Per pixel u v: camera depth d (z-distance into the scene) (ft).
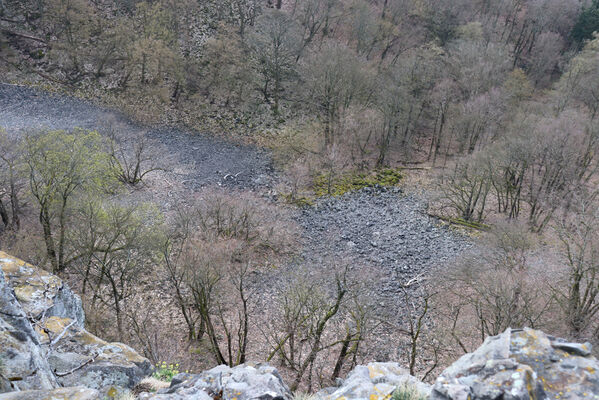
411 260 174.70
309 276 161.17
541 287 129.80
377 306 149.48
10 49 278.05
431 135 280.92
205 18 318.04
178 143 254.06
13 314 45.50
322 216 203.62
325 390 54.44
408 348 132.98
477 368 37.04
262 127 274.77
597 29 337.11
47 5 290.76
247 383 45.06
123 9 312.09
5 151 137.80
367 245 184.44
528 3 360.28
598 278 126.82
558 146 182.19
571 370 36.47
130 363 61.31
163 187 211.20
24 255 127.65
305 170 232.32
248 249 170.09
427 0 339.16
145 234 129.18
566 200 181.57
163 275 151.94
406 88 247.91
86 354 61.21
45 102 260.01
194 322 130.21
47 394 37.24
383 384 42.65
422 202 215.51
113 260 144.05
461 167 208.85
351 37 322.55
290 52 289.74
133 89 277.03
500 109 238.27
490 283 123.03
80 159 127.44
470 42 286.25
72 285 134.72
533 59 333.42
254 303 148.05
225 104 285.64
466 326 135.44
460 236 189.06
